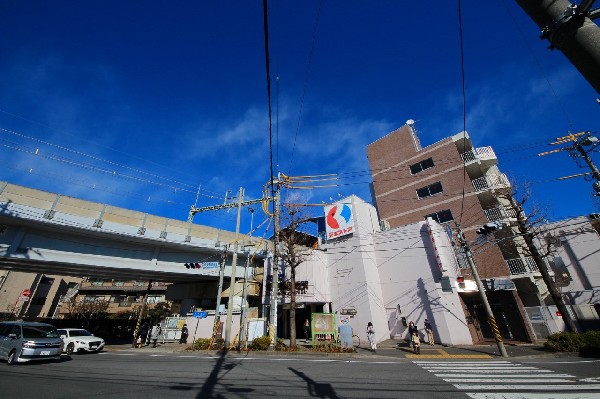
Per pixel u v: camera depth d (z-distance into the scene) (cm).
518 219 1770
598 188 1163
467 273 2106
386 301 2108
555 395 654
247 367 1074
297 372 963
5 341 1158
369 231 2352
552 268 2108
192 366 1105
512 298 1922
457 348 1577
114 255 2033
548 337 1418
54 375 909
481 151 2525
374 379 842
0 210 1525
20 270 2248
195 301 2852
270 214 1838
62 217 1720
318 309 2303
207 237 2412
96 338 1686
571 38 256
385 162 2959
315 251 2316
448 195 2417
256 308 2370
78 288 4803
